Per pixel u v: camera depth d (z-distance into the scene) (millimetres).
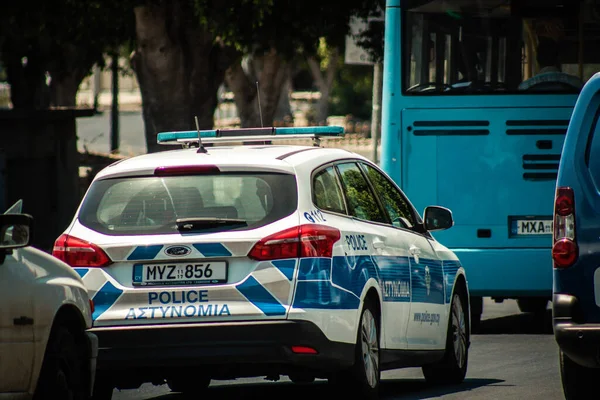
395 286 28672
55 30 81625
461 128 43656
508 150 43500
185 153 27156
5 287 19859
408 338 29578
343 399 26781
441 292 31938
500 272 43312
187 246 25250
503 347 39750
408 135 43875
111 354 25188
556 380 31969
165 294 25219
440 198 43750
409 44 43938
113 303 25344
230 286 25016
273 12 75250
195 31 76812
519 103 43469
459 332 33219
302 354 24969
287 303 24953
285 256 25078
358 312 26172
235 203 25531
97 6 79312
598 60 43312
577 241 24578
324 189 26609
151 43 73250
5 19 79750
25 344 20297
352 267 26250
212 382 33844
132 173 26219
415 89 43875
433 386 31859
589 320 24453
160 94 74062
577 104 24953
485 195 43531
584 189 24656
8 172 72625
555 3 43625
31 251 21203
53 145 75875
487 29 43719
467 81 43656
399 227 30422
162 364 25172
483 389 30688
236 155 26375
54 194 76125
